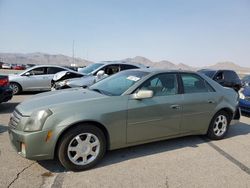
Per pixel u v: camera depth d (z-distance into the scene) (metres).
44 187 3.11
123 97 3.92
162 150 4.52
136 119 3.98
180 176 3.54
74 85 8.05
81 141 3.58
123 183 3.28
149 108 4.09
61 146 3.44
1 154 4.02
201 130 4.95
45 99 3.79
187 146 4.78
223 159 4.22
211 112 4.96
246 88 8.56
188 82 4.77
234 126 6.57
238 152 4.59
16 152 3.79
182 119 4.54
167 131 4.40
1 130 5.31
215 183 3.38
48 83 11.65
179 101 4.45
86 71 10.47
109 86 4.48
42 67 11.68
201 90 4.91
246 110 7.84
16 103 8.83
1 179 3.25
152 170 3.70
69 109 3.48
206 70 12.80
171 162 4.01
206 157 4.28
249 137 5.57
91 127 3.61
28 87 11.30
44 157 3.39
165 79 4.48
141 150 4.48
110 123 3.74
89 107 3.61
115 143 3.88
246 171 3.79
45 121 3.33
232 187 3.30
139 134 4.07
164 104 4.26
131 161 3.99
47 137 3.34
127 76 4.58
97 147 3.71
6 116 6.68
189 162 4.04
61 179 3.32
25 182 3.21
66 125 3.40
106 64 10.12
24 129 3.34
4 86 7.29
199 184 3.34
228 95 5.30
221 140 5.26
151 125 4.16
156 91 4.30
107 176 3.46
